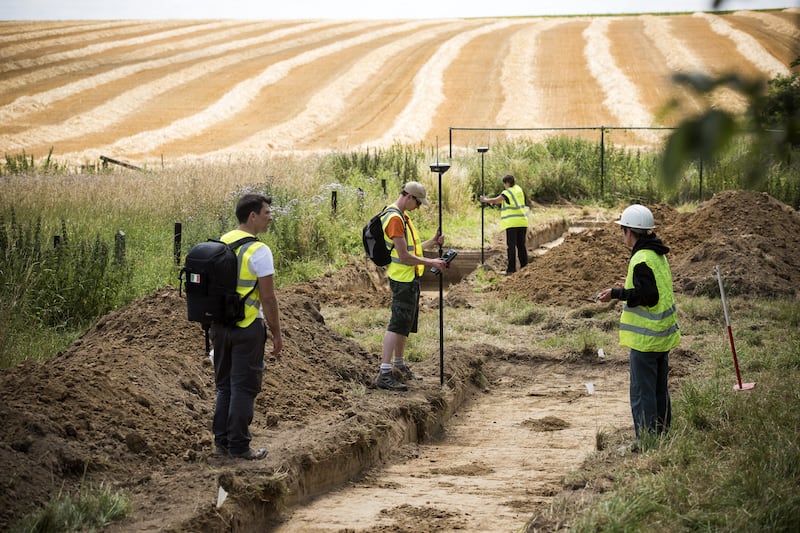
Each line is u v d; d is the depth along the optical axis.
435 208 21.97
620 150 29.39
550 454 7.61
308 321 9.65
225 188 19.44
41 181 19.91
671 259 15.20
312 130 44.41
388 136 42.41
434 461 7.51
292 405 7.65
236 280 5.95
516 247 18.11
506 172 26.03
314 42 68.69
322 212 17.69
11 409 5.73
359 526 5.49
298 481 6.15
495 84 52.19
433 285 19.31
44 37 69.00
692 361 10.12
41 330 10.62
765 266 13.84
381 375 8.79
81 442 5.80
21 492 5.05
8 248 11.69
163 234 15.80
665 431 6.67
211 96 51.03
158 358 7.54
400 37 70.12
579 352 11.20
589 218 24.61
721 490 5.12
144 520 5.01
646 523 4.76
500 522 5.45
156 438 6.19
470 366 10.45
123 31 74.25
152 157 37.56
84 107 47.75
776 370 8.91
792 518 4.64
